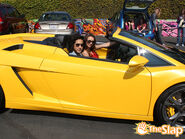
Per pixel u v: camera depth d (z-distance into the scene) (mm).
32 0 12836
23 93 2402
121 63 2414
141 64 2131
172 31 12062
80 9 13414
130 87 2301
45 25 7684
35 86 2428
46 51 2461
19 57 2361
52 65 2334
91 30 10891
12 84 2369
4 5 7375
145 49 2461
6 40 2770
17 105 2439
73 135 2287
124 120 2650
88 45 2830
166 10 12812
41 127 2402
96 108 2410
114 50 2934
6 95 2400
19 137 2199
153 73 2283
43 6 13023
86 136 2283
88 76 2311
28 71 2377
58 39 2775
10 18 7473
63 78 2346
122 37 2578
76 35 2742
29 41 2678
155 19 6367
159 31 6266
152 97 2307
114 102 2371
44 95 2459
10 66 2344
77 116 2682
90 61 2398
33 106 2441
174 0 12602
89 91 2357
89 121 2586
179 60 2426
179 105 2322
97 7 13352
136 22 6750
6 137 2186
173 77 2236
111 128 2459
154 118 2459
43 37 2945
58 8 13227
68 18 8250
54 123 2498
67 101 2432
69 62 2352
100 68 2314
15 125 2410
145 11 6805
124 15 6766
